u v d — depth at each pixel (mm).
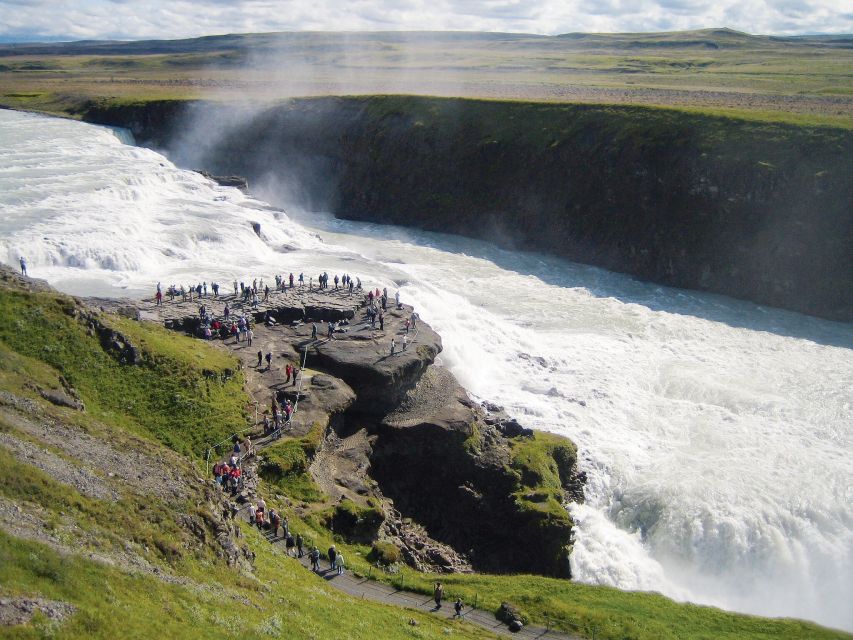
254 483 45312
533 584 44875
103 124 156250
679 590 48312
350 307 67438
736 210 97125
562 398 65562
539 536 50000
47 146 122750
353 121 136125
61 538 25547
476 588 43250
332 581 39688
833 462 57312
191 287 67125
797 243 92562
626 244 103562
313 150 138500
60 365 47375
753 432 61781
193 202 98562
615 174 107125
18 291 51031
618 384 69062
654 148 105062
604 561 49188
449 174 122188
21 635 19906
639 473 56062
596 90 166500
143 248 77000
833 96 139750
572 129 114500
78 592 22953
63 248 72250
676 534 51031
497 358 71750
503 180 116562
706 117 106750
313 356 59438
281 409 52781
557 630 39312
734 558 49750
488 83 192250
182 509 32656
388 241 113125
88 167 107125
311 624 29922
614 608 42406
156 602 25016
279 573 35594
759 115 105875
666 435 61625
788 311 91188
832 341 81562
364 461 53562
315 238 98625
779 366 74312
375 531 46969
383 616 35031
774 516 51312
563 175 111875
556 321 84000
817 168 94250
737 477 55188
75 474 30500
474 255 107812
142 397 48812
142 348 52031
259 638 26234
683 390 68750
